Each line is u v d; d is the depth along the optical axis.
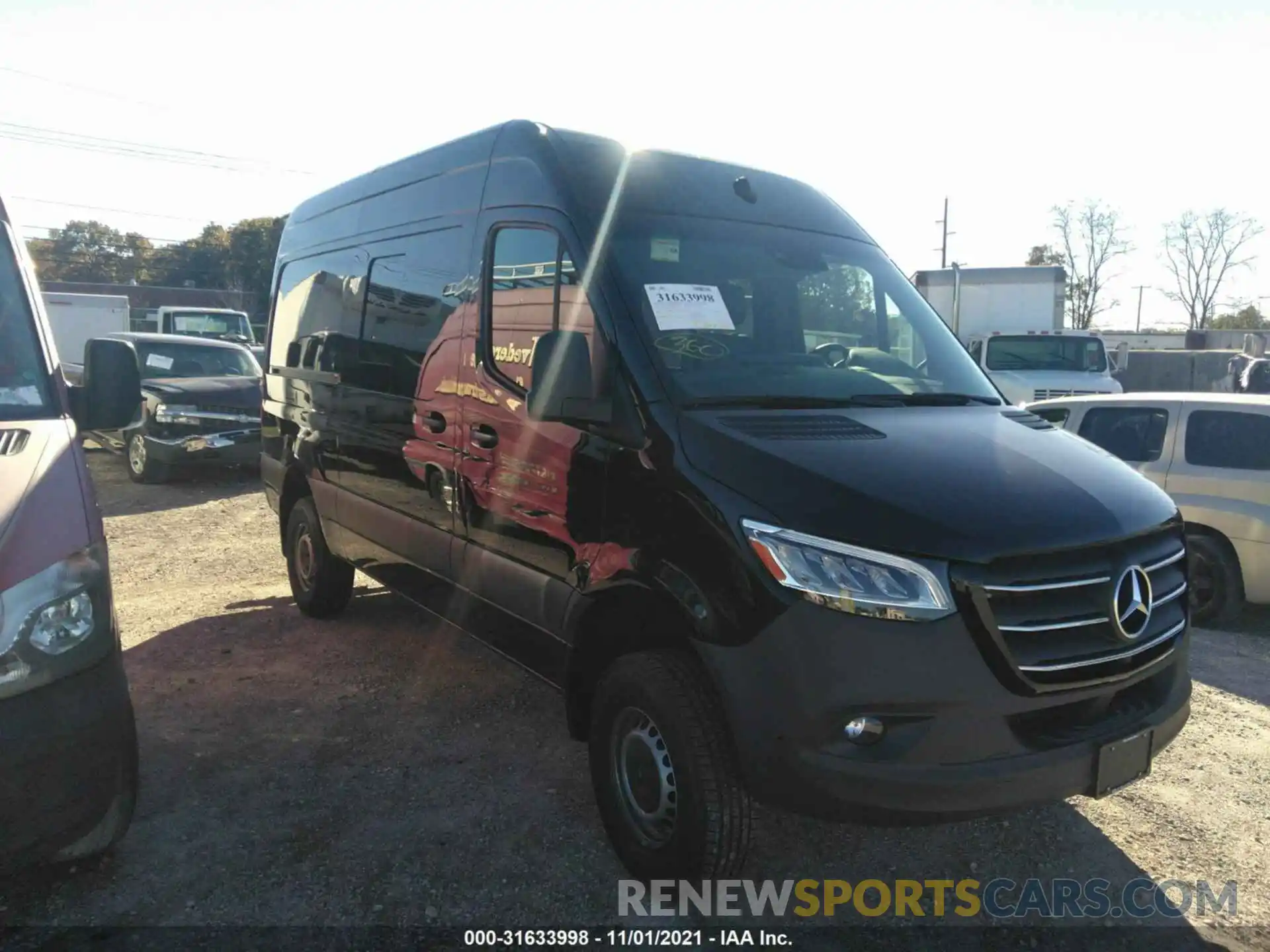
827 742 2.81
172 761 4.32
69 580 2.93
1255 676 5.70
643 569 3.21
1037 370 16.56
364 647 5.89
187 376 13.07
